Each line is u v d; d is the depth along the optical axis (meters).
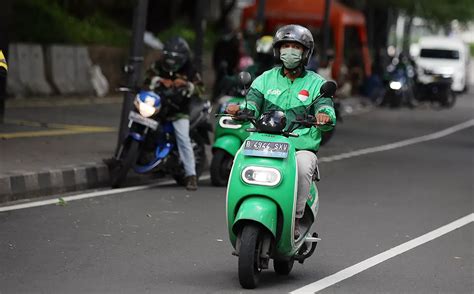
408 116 79.12
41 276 18.70
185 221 25.64
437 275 20.48
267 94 19.31
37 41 61.59
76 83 61.16
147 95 29.77
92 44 67.00
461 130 67.88
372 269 20.84
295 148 19.03
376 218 27.72
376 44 111.44
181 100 30.58
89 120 47.69
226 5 94.44
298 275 19.98
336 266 21.02
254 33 66.50
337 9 86.44
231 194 18.17
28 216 25.11
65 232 23.23
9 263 19.67
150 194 30.11
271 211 17.84
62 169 30.02
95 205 27.42
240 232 18.33
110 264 20.06
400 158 45.91
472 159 47.56
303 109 19.19
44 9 65.38
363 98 88.88
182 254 21.44
